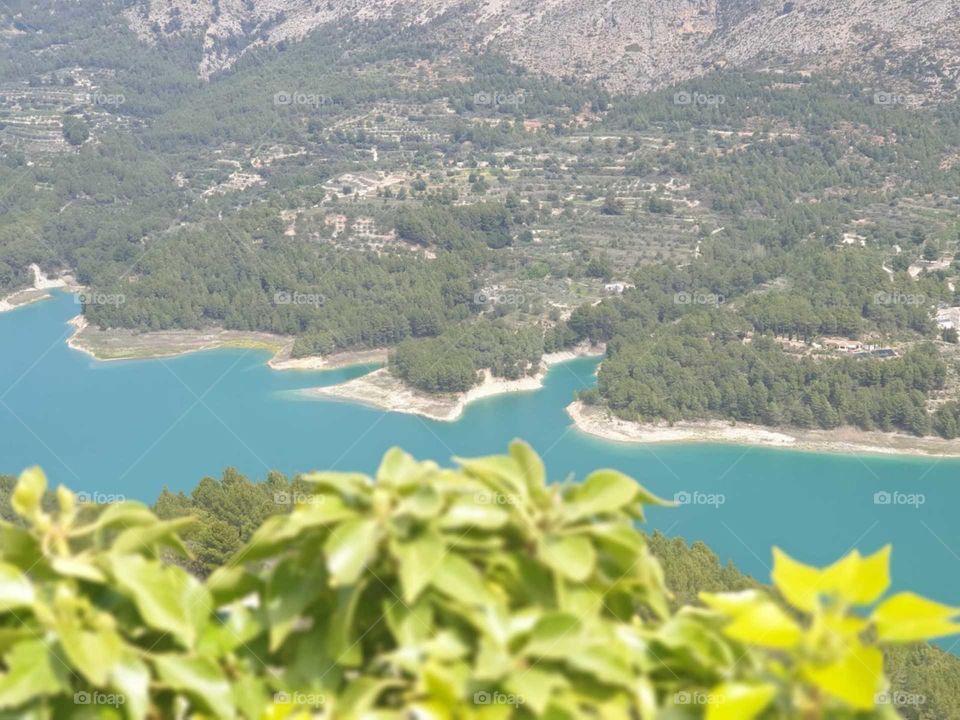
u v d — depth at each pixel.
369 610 3.35
